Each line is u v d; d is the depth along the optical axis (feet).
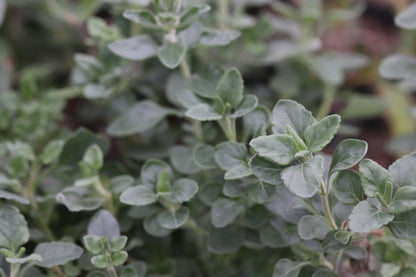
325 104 2.82
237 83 1.95
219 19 2.54
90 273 1.95
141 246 2.19
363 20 3.79
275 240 1.98
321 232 1.92
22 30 3.24
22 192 2.14
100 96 2.29
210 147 1.99
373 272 2.04
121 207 2.15
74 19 3.06
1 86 2.67
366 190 1.78
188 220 2.10
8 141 2.28
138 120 2.27
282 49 2.90
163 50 2.06
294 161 1.80
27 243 2.11
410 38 3.33
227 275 2.15
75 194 2.07
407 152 2.66
